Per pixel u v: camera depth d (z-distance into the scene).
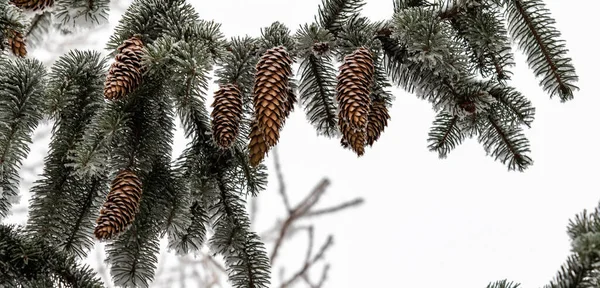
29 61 1.65
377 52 1.63
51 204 1.65
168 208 1.66
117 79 1.56
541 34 1.67
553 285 1.50
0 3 1.57
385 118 1.66
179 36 1.62
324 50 1.62
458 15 1.67
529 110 1.69
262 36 1.63
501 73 1.68
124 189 1.59
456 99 1.67
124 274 1.64
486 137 1.73
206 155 1.70
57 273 1.61
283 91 1.59
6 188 1.66
